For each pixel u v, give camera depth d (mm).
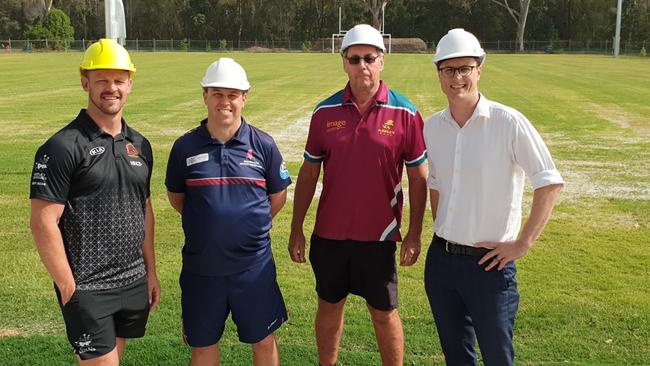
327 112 3582
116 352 3113
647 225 6859
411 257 3816
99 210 2969
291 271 5543
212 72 3191
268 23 72125
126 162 3043
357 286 3762
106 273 3027
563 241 6320
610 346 4168
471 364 3434
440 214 3271
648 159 10180
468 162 3105
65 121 13750
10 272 5402
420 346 4191
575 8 66750
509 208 3113
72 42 60719
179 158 3312
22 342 4117
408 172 3691
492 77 26359
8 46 57312
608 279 5332
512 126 3010
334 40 63969
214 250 3277
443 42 3082
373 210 3586
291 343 4238
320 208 3705
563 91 20438
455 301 3312
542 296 4969
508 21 70312
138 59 42344
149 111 15281
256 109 15914
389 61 38719
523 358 4008
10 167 9312
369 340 4273
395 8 72062
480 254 3145
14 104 16609
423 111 15195
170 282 5215
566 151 10781
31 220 2859
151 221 3396
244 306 3389
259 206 3330
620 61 42344
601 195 8062
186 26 72125
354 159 3525
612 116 14773
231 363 3939
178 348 4086
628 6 63781
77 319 2979
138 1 71312
